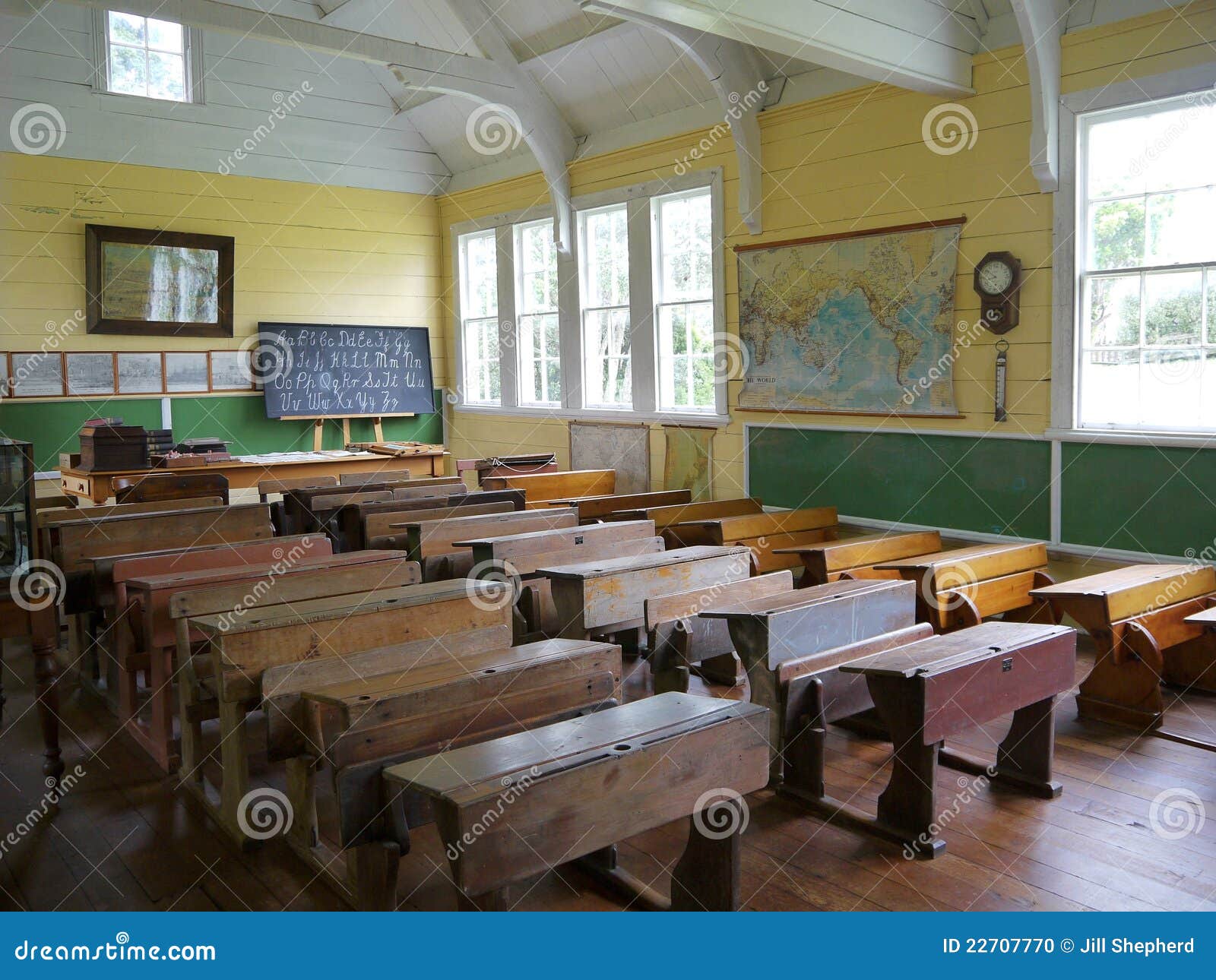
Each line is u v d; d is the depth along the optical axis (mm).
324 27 7438
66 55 8945
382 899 2762
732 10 4922
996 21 6102
